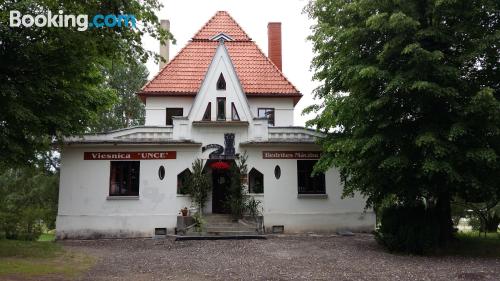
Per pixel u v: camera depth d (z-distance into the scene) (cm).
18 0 1202
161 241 1789
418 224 1409
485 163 1251
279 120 2459
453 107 1295
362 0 1379
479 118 1254
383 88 1389
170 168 2098
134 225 2041
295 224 2114
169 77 2478
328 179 2170
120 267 1138
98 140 2059
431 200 1520
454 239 1516
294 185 2142
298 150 2169
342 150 1491
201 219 1938
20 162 1605
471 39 1312
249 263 1202
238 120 2192
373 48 1437
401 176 1316
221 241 1745
